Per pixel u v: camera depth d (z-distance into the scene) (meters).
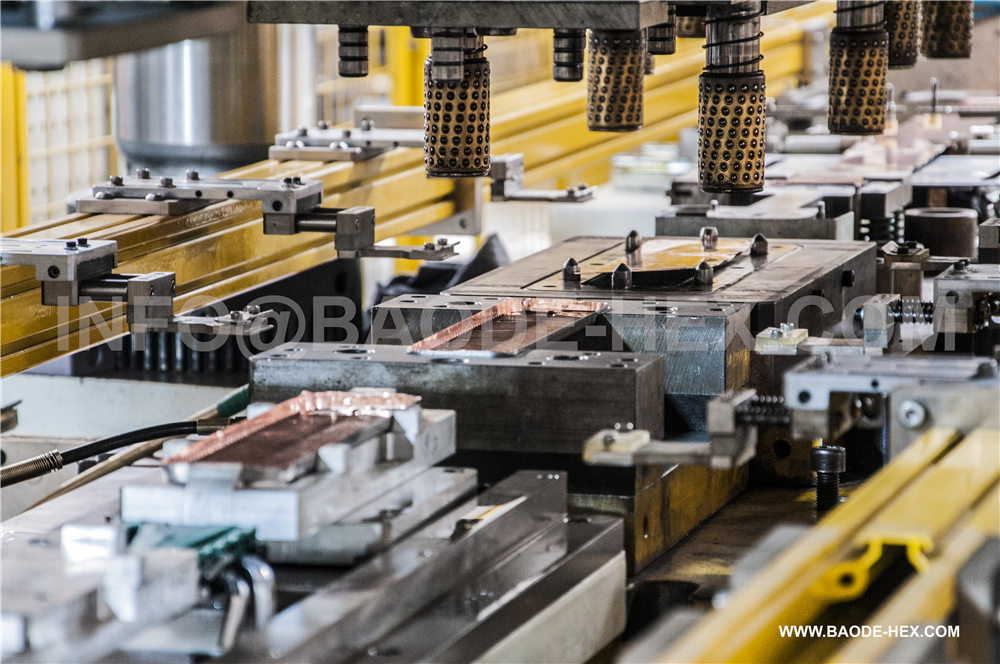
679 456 3.38
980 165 9.51
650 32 6.91
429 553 3.52
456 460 4.43
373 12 4.96
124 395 7.89
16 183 12.18
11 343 5.59
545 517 4.04
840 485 5.30
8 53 3.16
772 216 7.31
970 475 3.16
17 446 7.34
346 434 3.53
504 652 3.39
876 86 6.78
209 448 3.46
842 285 6.10
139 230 6.22
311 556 3.55
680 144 12.51
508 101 10.64
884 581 3.09
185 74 8.37
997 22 12.71
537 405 4.33
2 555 3.09
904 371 3.59
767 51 13.12
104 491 4.37
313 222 6.25
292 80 8.60
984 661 2.37
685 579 4.31
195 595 3.10
